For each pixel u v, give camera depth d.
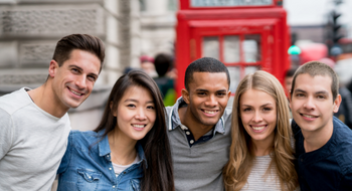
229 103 3.44
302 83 1.72
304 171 1.87
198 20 3.43
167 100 3.98
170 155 1.94
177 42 3.45
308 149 1.87
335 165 1.69
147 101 1.80
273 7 3.43
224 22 3.40
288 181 1.99
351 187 1.66
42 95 1.62
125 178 1.84
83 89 1.59
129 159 1.92
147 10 16.23
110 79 4.75
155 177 1.89
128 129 1.78
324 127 1.72
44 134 1.60
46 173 1.63
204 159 2.13
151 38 15.73
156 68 4.09
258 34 3.41
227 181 2.13
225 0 3.45
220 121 2.17
